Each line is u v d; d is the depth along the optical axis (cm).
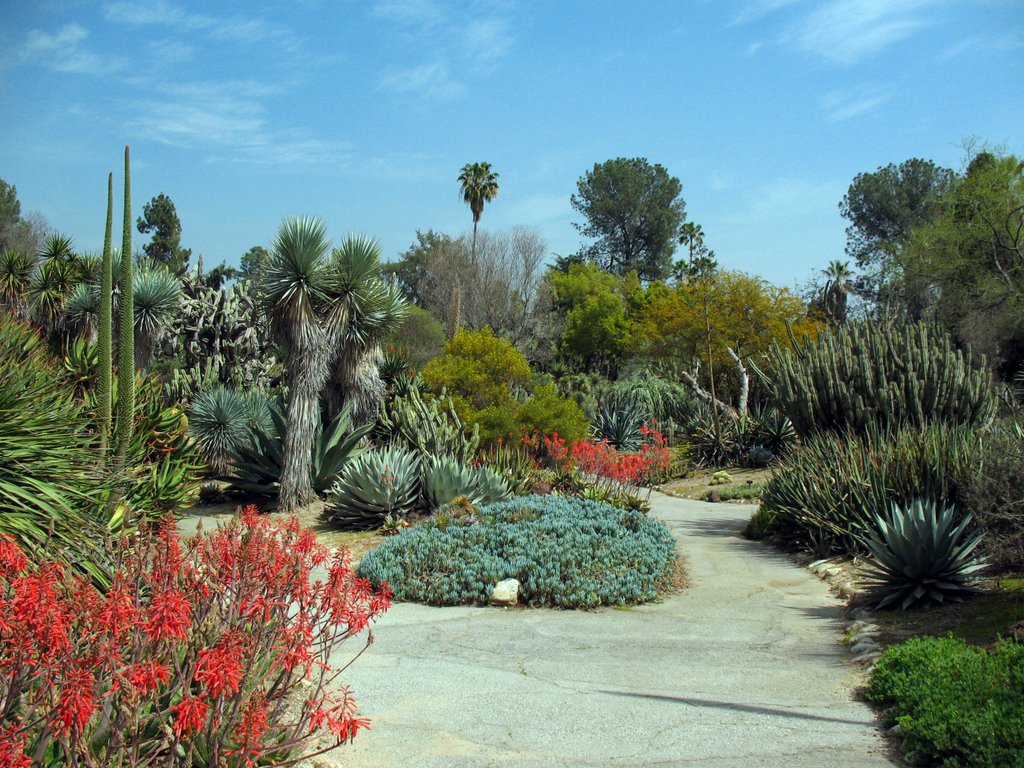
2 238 5116
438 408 2152
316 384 1761
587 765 533
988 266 3328
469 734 589
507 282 5953
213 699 411
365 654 809
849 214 7338
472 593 1038
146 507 984
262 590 490
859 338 1619
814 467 1412
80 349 1345
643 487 2320
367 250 1817
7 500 667
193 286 2784
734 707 641
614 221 8581
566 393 3706
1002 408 1794
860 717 609
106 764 370
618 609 1005
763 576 1180
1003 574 953
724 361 3525
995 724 493
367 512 1545
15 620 355
